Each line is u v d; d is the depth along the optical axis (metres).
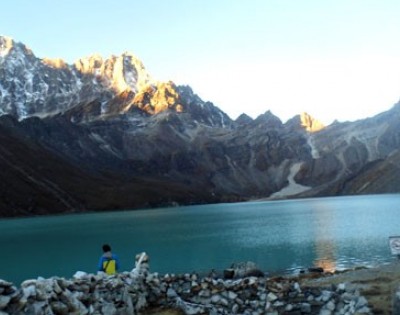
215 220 129.75
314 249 53.56
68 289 15.82
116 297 17.30
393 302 17.19
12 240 88.00
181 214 183.00
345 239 61.34
